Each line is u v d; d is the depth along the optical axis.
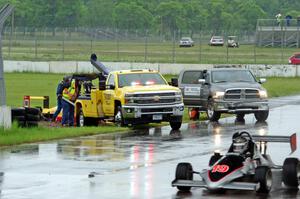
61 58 137.50
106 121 56.59
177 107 52.31
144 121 52.06
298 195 28.00
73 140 45.94
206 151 40.59
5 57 134.88
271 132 49.56
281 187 29.52
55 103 72.62
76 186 30.48
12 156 38.94
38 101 77.44
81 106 56.59
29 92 84.62
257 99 57.91
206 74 59.78
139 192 29.11
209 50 187.12
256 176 27.81
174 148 41.91
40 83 97.00
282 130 50.78
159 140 45.84
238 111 57.72
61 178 32.41
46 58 136.88
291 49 193.75
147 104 51.97
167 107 52.09
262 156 29.25
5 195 28.62
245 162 27.97
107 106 54.09
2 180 31.95
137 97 51.88
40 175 33.19
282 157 38.03
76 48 194.62
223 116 63.09
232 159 28.08
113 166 35.66
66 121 57.28
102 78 56.75
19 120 50.06
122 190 29.55
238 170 27.70
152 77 54.53
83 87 57.41
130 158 38.19
